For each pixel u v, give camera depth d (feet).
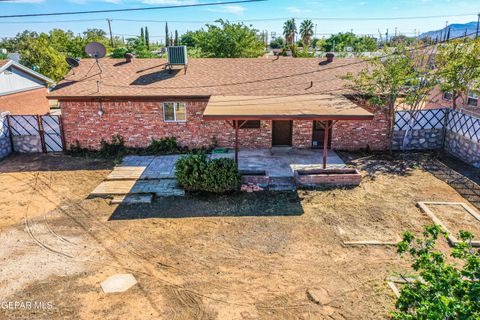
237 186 43.27
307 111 44.88
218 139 59.21
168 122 58.34
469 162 52.47
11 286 27.09
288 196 42.37
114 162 54.85
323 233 34.27
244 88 59.06
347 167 51.01
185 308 24.71
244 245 32.42
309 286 26.81
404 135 58.90
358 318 23.59
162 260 30.30
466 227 34.63
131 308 24.72
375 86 55.01
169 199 42.19
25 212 39.32
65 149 59.88
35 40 129.70
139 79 61.52
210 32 119.65
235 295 25.96
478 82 53.36
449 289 16.48
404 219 36.63
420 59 56.18
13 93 78.48
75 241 33.40
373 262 29.66
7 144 58.65
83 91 57.47
